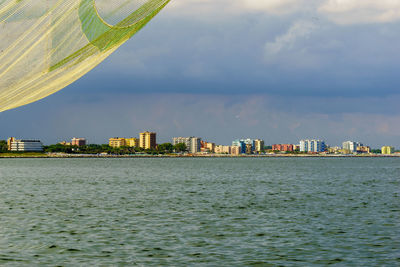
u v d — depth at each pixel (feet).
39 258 70.44
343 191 198.08
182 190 205.77
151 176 337.52
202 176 337.52
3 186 232.32
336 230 93.86
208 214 120.47
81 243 81.41
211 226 99.96
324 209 131.54
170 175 353.72
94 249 76.54
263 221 107.34
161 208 134.41
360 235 87.81
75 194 184.24
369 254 71.72
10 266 65.72
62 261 68.49
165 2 12.07
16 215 119.55
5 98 11.87
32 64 11.80
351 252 73.15
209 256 71.36
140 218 112.88
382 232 91.04
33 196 175.22
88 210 129.90
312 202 151.74
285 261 67.87
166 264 66.64
